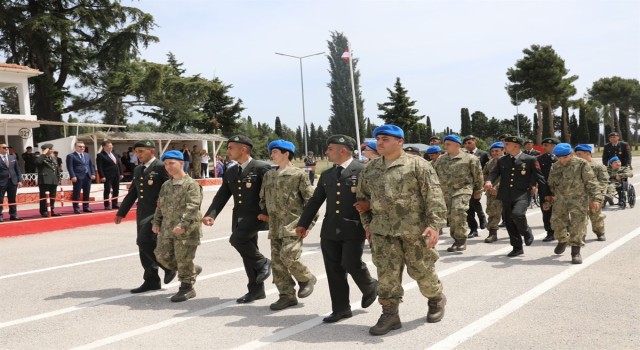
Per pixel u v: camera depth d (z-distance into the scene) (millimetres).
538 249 8766
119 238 11477
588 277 6602
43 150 14055
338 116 68000
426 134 84938
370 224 4840
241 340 4684
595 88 87875
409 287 6395
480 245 9422
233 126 54062
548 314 5137
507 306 5445
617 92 85875
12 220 13133
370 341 4535
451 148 9078
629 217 12242
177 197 6211
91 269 8188
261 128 87375
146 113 47250
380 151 4773
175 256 6176
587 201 7621
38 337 4961
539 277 6703
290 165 5758
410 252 4730
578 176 7676
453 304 5582
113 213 14531
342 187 5074
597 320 4906
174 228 6086
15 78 27438
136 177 6777
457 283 6520
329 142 5203
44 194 13797
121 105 44875
